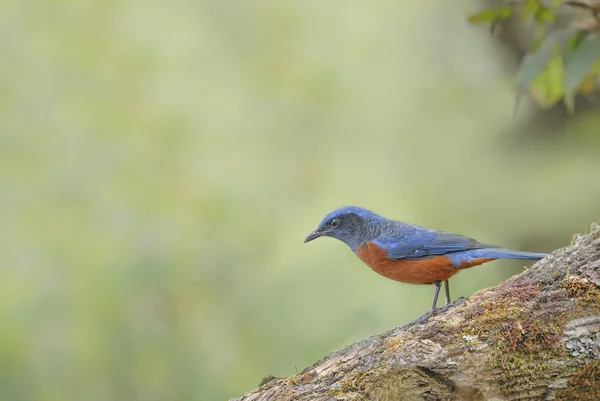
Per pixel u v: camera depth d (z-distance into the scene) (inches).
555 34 353.1
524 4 360.8
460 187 632.4
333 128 684.1
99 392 497.7
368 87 708.0
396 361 243.0
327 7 741.3
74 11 664.4
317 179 649.6
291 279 546.9
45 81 621.9
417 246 373.1
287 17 721.0
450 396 242.5
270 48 713.0
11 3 650.2
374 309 524.7
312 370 260.4
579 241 272.1
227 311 552.4
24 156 591.5
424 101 697.6
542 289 255.6
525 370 241.9
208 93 667.4
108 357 506.6
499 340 244.1
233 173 628.1
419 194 628.4
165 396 514.9
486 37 684.7
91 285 524.7
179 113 637.9
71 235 551.5
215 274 564.4
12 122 599.2
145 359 516.1
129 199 581.0
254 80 687.1
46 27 652.7
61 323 503.8
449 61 710.5
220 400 518.6
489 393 242.8
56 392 482.3
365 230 403.2
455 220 620.4
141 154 611.2
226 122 657.0
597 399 244.1
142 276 541.3
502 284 267.1
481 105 676.1
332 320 528.1
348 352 267.3
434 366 241.8
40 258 530.6
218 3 712.4
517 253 351.9
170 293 547.8
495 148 646.5
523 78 355.6
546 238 606.2
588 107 613.0
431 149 663.8
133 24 673.6
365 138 685.3
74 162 593.0
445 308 300.0
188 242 568.7
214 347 535.8
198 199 598.9
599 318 244.8
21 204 566.9
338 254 547.8
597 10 341.4
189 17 701.9
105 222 565.0
